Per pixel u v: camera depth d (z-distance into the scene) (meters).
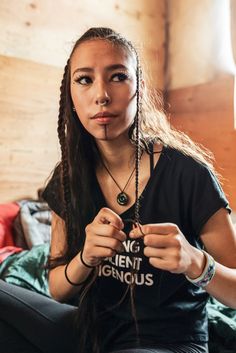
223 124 2.27
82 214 0.86
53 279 0.88
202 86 2.41
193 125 2.48
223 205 0.74
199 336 0.78
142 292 0.78
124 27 2.49
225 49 2.26
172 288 0.77
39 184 2.23
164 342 0.76
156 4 2.63
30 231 1.91
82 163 0.85
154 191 0.78
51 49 2.20
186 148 0.82
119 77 0.72
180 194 0.77
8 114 2.09
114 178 0.83
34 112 2.17
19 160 2.15
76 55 0.74
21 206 2.03
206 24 2.38
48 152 2.24
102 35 0.74
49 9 2.18
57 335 0.84
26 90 2.14
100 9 2.37
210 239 0.75
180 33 2.56
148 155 0.81
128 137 0.79
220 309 1.21
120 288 0.81
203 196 0.75
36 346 0.85
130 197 0.80
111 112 0.72
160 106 1.01
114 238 0.67
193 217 0.76
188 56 2.50
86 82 0.73
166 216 0.77
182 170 0.77
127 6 2.49
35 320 0.86
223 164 2.27
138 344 0.77
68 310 0.90
